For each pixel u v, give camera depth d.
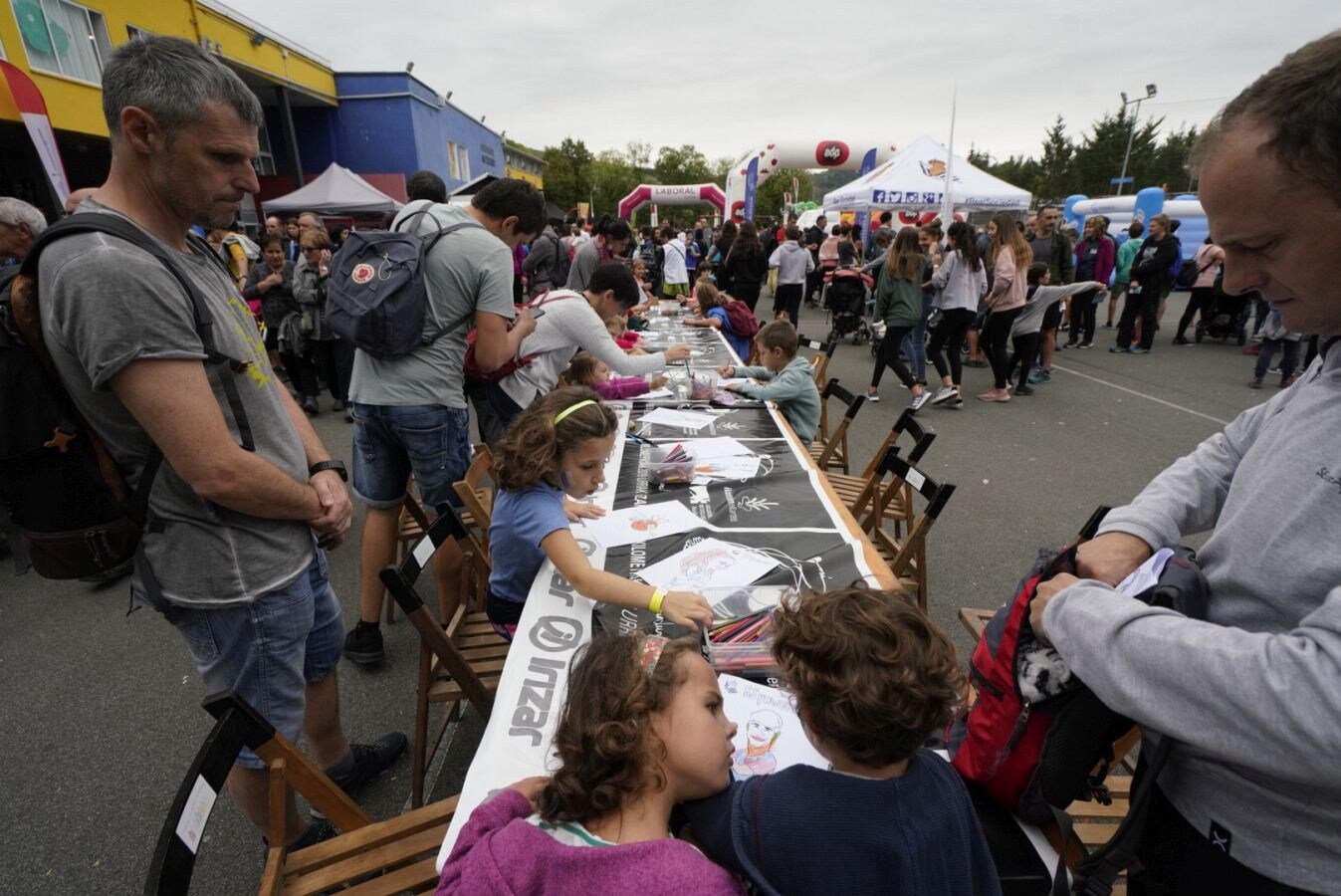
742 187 17.55
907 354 7.02
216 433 1.25
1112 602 0.82
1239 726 0.67
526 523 1.65
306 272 5.48
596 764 0.86
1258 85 0.69
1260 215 0.69
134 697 2.49
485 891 0.79
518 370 3.09
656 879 0.77
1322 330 0.75
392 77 15.20
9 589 3.22
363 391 2.41
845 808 0.83
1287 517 0.74
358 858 1.23
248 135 1.29
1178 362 8.02
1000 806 1.18
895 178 10.05
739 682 1.27
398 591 1.61
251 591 1.40
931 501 2.22
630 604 1.48
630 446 2.67
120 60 1.18
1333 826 0.72
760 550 1.78
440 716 2.39
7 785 2.09
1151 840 0.94
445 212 2.50
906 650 0.84
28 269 1.15
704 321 6.20
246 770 1.49
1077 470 4.62
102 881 1.79
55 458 1.19
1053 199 49.28
